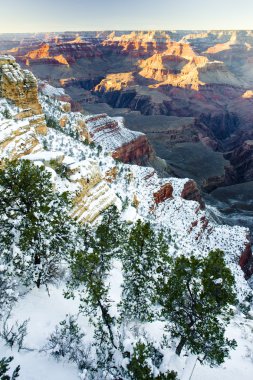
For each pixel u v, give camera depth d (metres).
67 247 23.47
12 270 20.95
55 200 23.41
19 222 21.41
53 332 19.94
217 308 18.86
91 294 20.19
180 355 21.83
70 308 23.19
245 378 23.02
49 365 17.38
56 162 37.19
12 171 20.86
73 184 36.75
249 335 28.80
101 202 40.31
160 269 22.28
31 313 20.97
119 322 21.22
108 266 24.98
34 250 21.50
